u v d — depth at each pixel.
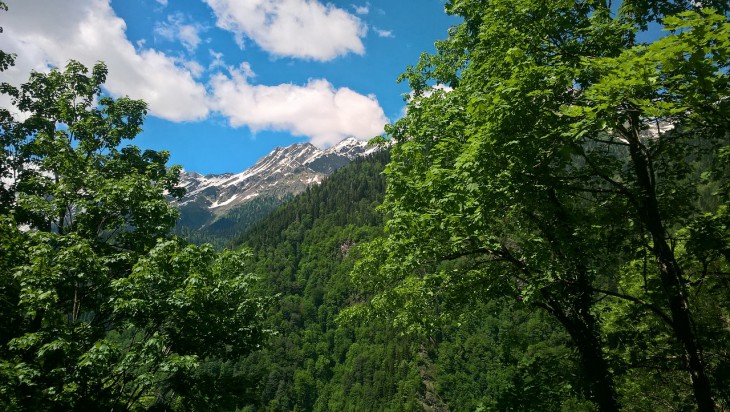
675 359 8.10
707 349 7.99
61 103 16.05
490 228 9.41
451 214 8.24
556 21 8.25
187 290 10.87
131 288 10.52
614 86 5.05
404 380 112.25
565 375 8.76
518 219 9.34
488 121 7.09
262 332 13.23
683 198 8.65
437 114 10.53
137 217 13.35
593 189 7.85
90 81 18.03
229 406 12.00
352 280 12.60
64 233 13.38
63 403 10.18
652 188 7.61
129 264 12.91
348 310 12.56
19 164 15.39
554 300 9.45
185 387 11.62
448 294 11.05
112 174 16.28
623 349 9.20
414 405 102.94
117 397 11.26
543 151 7.09
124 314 11.83
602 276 8.84
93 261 10.70
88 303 12.77
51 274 10.13
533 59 7.47
